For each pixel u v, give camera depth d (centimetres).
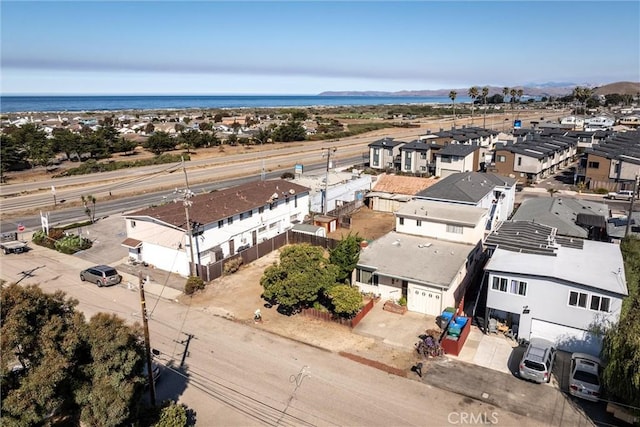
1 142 8238
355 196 5681
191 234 3384
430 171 7525
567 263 2617
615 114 16988
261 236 4300
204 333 2712
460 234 3478
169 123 16938
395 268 3020
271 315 2933
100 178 7469
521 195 6266
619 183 6322
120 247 4200
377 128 14838
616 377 1891
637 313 2153
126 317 2902
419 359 2416
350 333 2692
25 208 5588
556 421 1939
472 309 2988
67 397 1453
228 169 8225
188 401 2098
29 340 1380
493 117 18412
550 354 2270
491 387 2175
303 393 2150
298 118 18325
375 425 1936
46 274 3616
